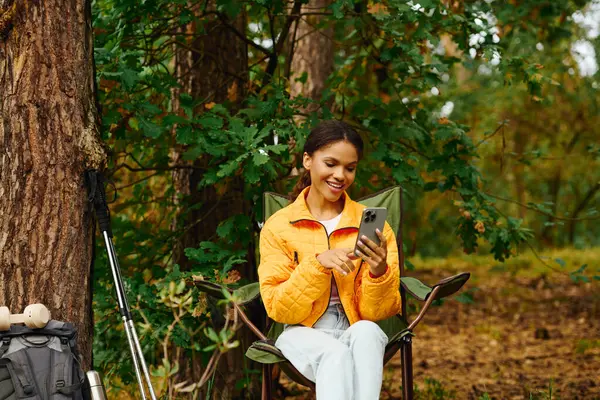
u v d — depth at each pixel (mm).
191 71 4559
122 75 3719
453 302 9758
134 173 5000
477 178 4734
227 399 4336
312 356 2988
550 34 6137
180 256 4473
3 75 3020
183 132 3828
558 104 13547
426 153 4789
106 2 4207
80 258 3139
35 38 3041
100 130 3285
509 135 13328
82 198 3143
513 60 4523
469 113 12312
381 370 2932
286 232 3299
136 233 4395
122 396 4805
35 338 2723
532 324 8102
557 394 4988
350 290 3219
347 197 3391
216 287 3266
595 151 5375
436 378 5688
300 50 6395
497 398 4984
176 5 4270
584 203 16922
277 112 4070
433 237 16188
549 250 14859
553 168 15141
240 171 4145
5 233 3004
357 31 4727
